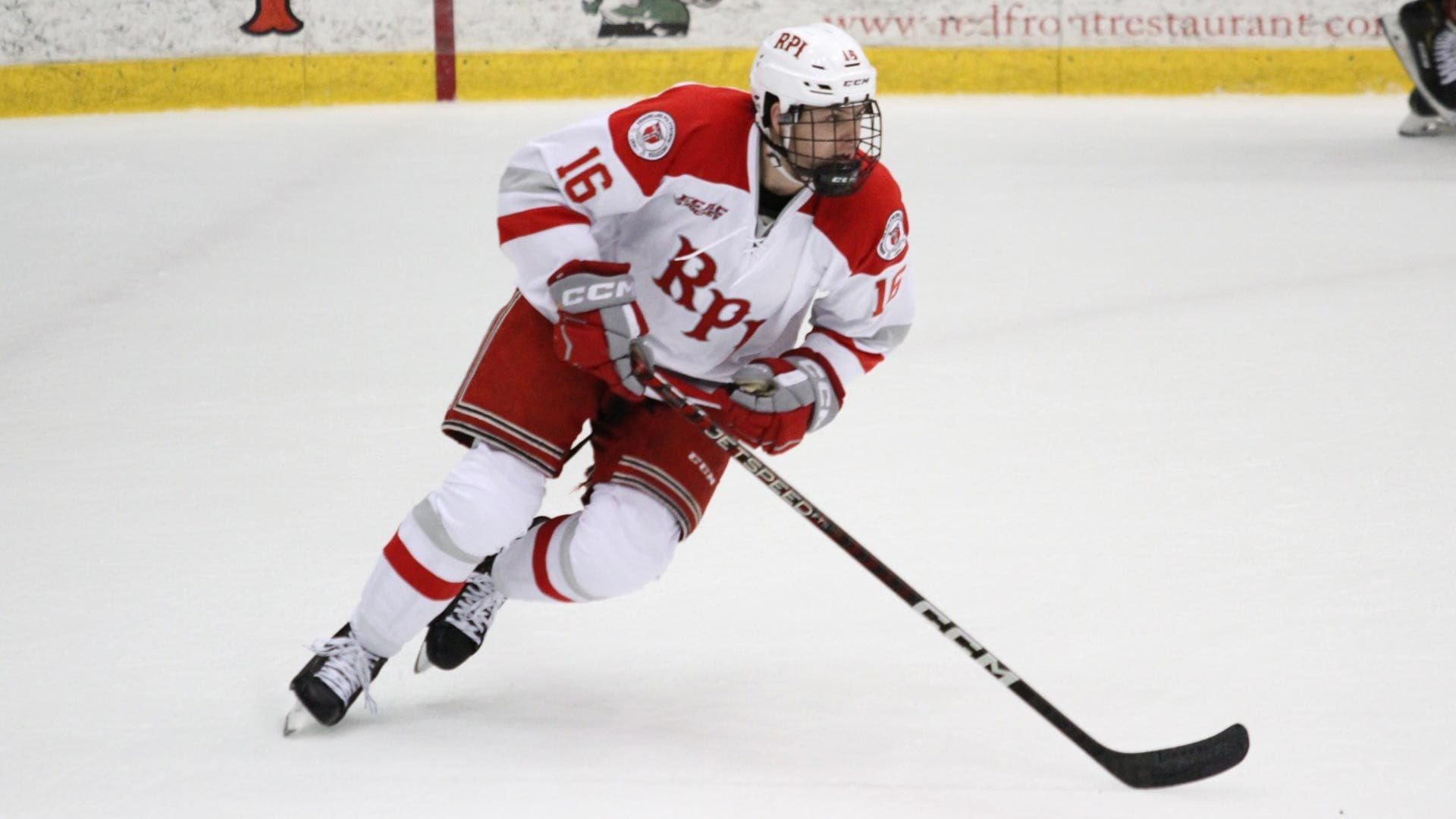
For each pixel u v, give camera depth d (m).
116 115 36.59
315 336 20.58
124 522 14.02
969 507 14.48
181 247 25.33
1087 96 38.97
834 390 10.27
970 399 17.81
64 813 8.86
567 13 37.59
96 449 16.16
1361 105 38.44
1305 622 11.91
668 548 9.98
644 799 9.09
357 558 13.18
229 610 12.03
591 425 10.55
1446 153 32.72
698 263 9.71
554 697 10.62
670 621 11.95
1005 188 29.55
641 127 9.41
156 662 11.06
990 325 21.03
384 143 33.34
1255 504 14.49
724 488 14.93
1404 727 10.19
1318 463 15.61
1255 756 9.82
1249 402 17.66
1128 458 15.82
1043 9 38.62
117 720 10.14
